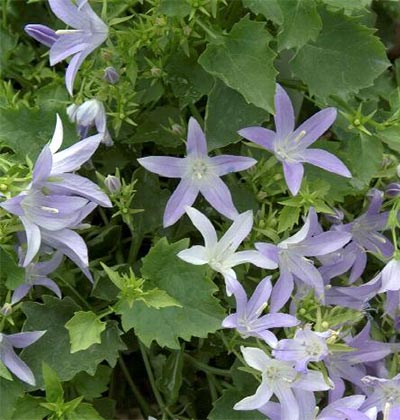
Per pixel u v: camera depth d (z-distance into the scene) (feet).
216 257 0.89
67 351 0.92
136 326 0.89
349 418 0.85
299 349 0.86
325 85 0.94
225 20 0.96
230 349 0.92
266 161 0.94
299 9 0.88
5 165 0.86
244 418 0.93
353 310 0.94
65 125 0.93
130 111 0.94
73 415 0.90
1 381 0.90
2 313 0.90
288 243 0.89
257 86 0.88
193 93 0.95
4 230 0.86
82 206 0.84
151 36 0.92
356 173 0.94
